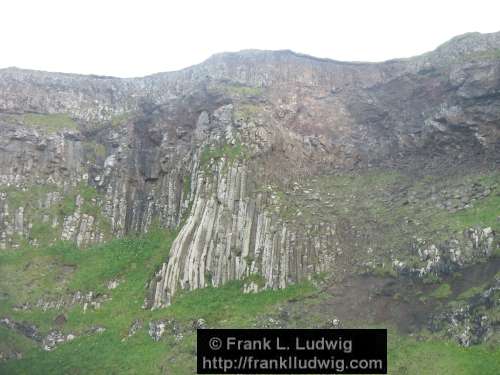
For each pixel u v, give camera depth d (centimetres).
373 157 6134
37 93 6894
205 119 6200
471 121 5469
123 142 6544
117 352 4425
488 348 3506
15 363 4494
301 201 5462
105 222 6016
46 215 5934
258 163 5569
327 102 6769
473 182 4988
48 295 5141
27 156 6272
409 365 3638
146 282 5094
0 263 5422
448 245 4338
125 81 7381
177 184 5903
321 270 4822
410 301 4181
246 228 5141
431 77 6228
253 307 4581
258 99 6488
